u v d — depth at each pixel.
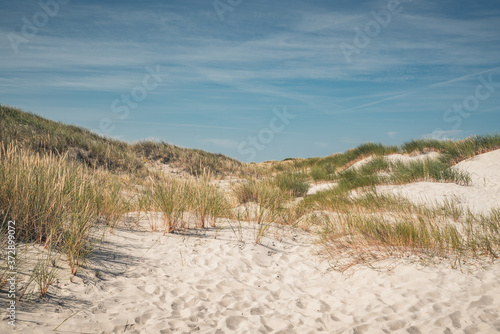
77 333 2.76
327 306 3.66
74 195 5.21
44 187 4.61
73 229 4.21
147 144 19.45
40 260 3.73
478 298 3.40
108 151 14.68
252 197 9.76
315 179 15.34
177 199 6.33
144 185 9.47
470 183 10.03
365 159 17.11
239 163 22.81
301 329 3.18
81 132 18.02
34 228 4.24
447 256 4.51
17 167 4.86
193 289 3.92
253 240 5.73
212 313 3.43
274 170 22.53
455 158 13.03
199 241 5.56
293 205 8.84
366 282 4.15
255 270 4.74
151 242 5.26
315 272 4.67
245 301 3.76
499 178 9.98
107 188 6.82
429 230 5.33
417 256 4.59
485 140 13.18
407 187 9.99
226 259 4.94
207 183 7.70
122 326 3.00
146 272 4.21
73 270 3.74
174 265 4.58
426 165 11.23
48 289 3.29
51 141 13.12
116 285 3.74
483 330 2.90
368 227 5.58
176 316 3.30
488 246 4.46
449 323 3.06
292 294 4.01
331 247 5.40
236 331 3.13
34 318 2.79
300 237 6.32
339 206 8.55
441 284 3.80
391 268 4.36
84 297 3.34
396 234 5.10
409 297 3.59
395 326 3.11
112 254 4.51
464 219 6.60
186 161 18.38
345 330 3.08
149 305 3.44
